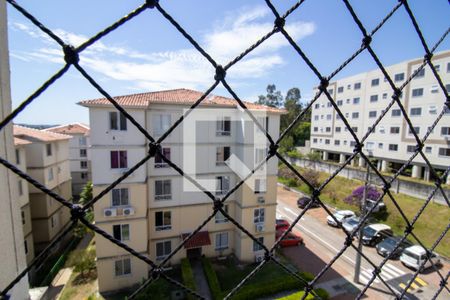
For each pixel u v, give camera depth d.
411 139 22.98
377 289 10.09
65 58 1.10
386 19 1.70
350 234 1.86
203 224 1.46
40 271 11.68
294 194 23.66
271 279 10.47
